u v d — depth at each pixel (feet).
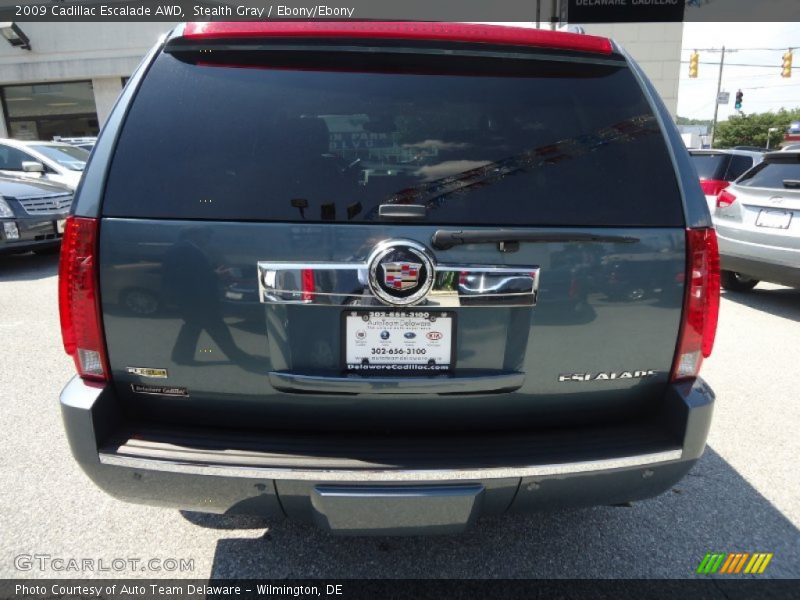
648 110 5.98
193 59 5.75
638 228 5.59
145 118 5.54
